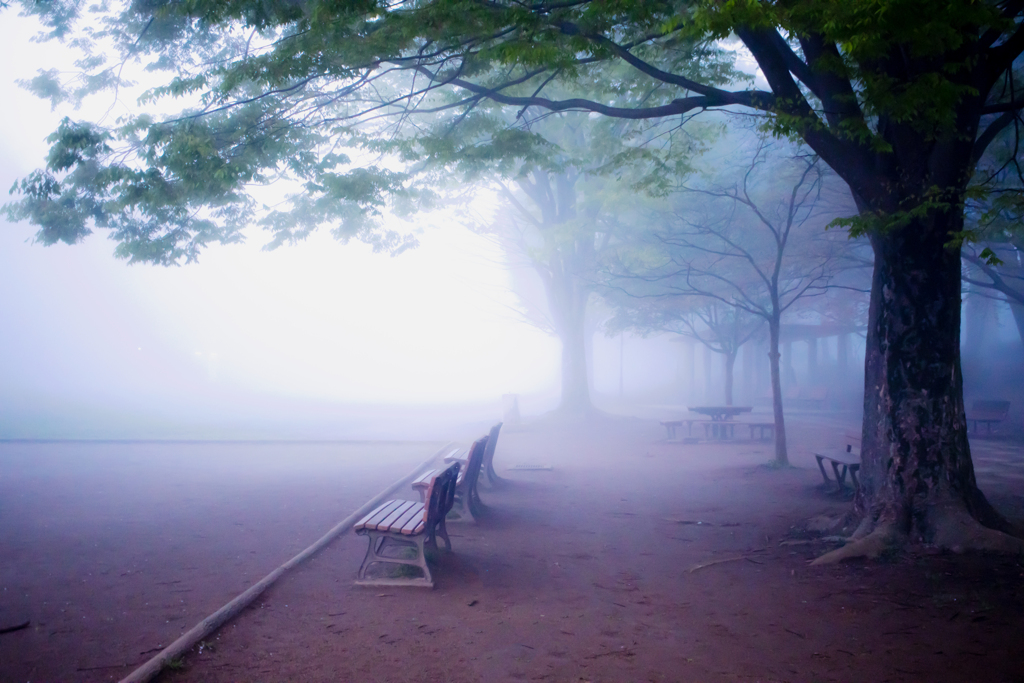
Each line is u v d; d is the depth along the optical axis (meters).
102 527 8.61
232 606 5.44
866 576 6.63
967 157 7.41
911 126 7.36
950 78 7.15
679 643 4.98
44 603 5.61
